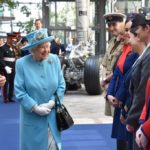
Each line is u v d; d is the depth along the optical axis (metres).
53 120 4.56
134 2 26.84
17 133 7.20
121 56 4.50
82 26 13.69
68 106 10.01
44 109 4.44
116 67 4.50
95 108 9.68
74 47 12.54
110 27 4.95
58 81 4.63
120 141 4.71
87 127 7.56
